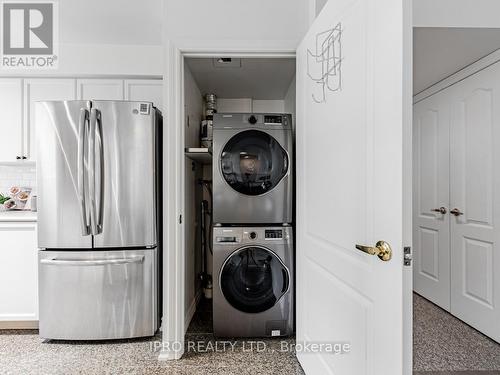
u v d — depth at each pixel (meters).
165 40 1.79
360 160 1.07
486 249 1.88
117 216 2.01
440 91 2.14
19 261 2.19
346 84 1.17
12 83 2.50
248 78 2.50
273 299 2.06
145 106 2.03
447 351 1.78
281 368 1.74
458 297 2.06
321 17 1.40
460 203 2.03
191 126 2.38
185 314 2.19
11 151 2.50
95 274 2.00
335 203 1.27
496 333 1.82
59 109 1.99
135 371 1.71
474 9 1.69
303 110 1.66
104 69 2.50
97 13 2.09
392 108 0.89
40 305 2.01
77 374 1.68
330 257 1.33
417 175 2.37
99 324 2.00
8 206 2.62
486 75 1.85
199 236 2.80
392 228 0.90
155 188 2.07
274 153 2.08
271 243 2.06
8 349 1.95
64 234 2.00
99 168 1.98
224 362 1.80
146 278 2.04
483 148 1.88
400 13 0.84
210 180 2.99
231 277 2.06
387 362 0.92
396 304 0.88
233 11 1.78
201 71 2.34
